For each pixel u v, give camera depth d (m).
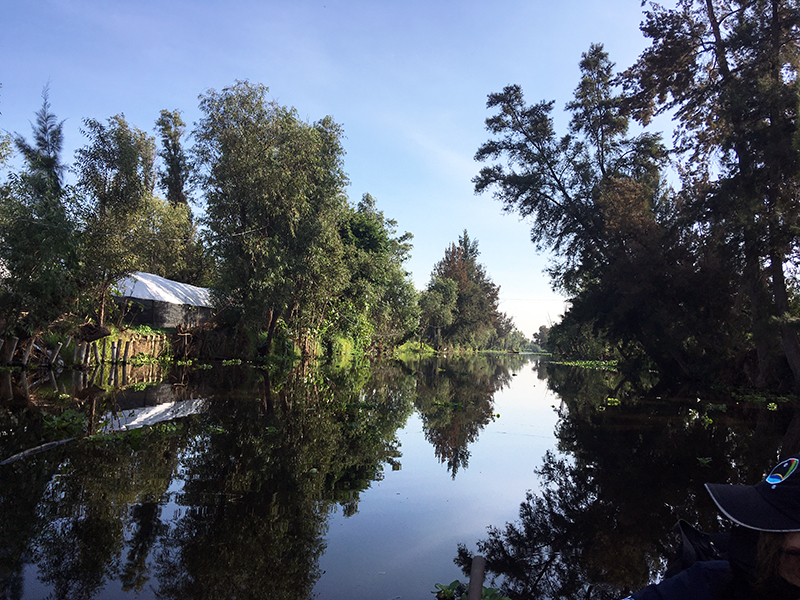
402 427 10.66
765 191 18.20
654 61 21.48
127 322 21.41
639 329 24.73
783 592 1.19
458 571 4.16
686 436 10.18
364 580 3.93
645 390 20.11
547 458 8.27
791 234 17.28
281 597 3.60
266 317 22.59
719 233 19.08
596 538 4.93
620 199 22.98
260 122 20.92
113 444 7.58
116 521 4.89
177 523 4.90
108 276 16.30
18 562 4.01
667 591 1.43
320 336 28.97
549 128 27.53
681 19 21.05
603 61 26.52
